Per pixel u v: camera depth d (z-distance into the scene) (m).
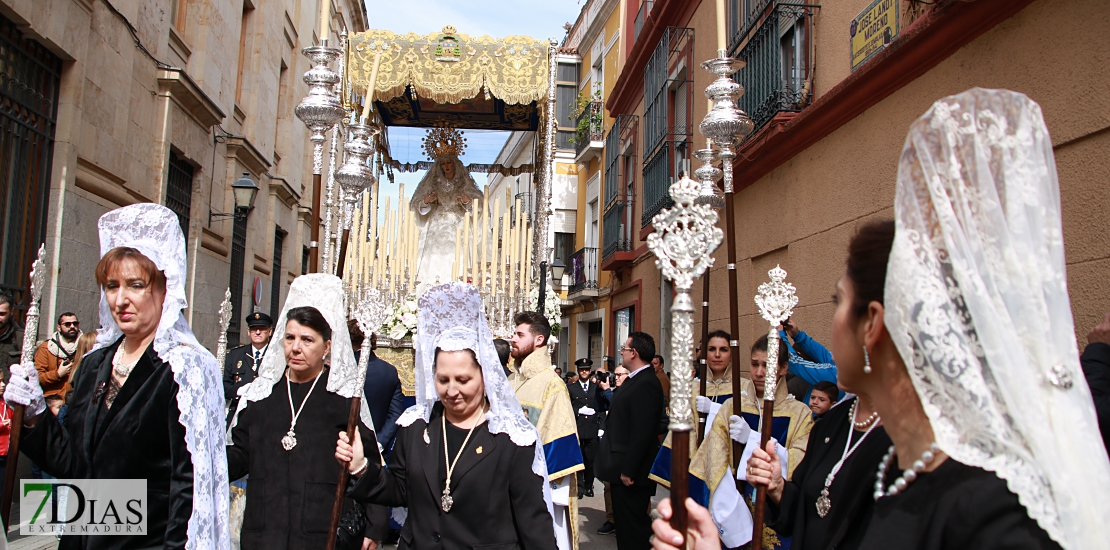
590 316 19.12
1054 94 3.83
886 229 1.39
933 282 1.18
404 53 8.08
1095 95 3.56
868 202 5.66
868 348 1.35
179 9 10.69
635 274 14.34
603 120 18.64
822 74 6.72
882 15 5.61
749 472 2.26
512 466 2.74
